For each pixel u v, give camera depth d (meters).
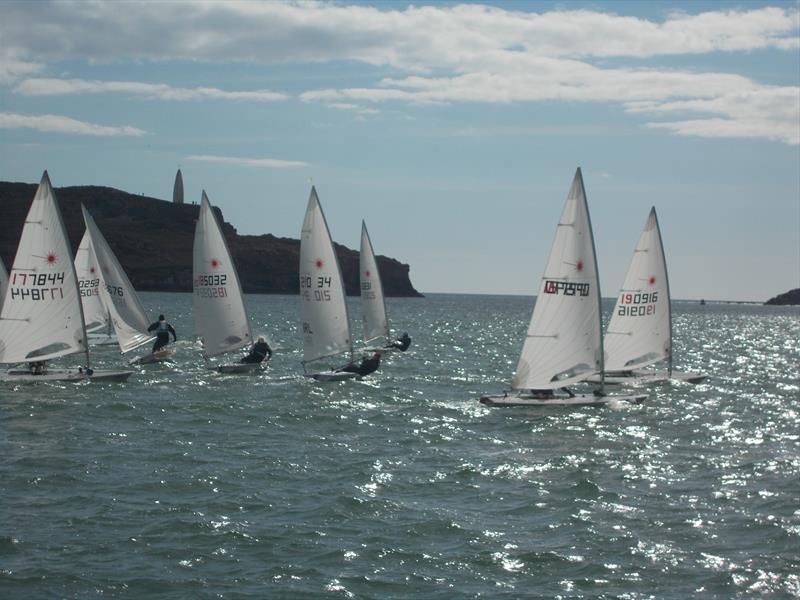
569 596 17.17
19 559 18.30
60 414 34.28
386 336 69.25
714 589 17.59
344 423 34.25
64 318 42.00
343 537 20.11
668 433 33.62
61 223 41.44
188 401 38.38
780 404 42.44
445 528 20.89
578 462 28.02
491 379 51.00
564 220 37.81
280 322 111.56
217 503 22.41
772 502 23.47
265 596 16.88
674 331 128.62
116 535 19.88
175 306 152.62
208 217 48.00
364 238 68.38
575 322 38.22
